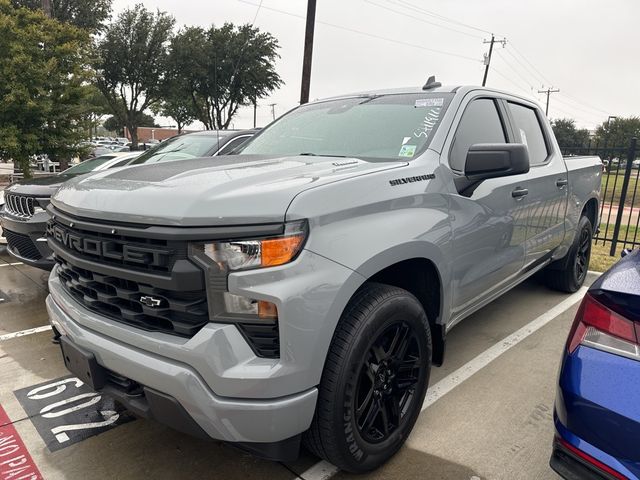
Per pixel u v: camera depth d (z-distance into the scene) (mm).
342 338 2062
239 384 1795
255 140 3559
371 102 3393
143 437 2768
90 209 2139
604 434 1606
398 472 2436
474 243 2910
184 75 21391
